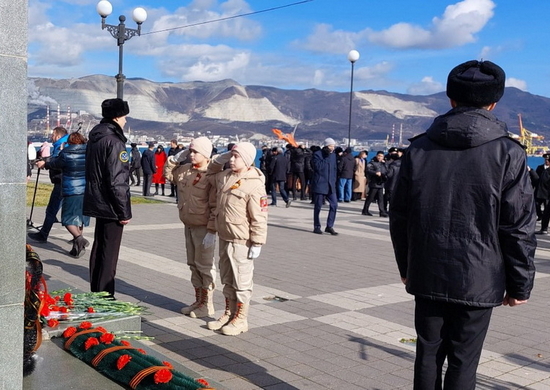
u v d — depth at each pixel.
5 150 2.98
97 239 6.10
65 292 5.31
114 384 3.66
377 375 4.85
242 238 5.67
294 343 5.58
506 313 6.98
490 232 3.06
